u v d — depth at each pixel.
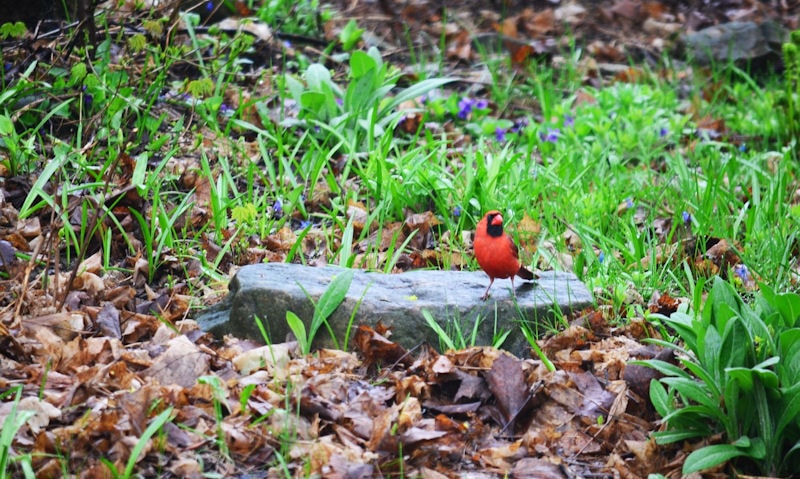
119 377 7.12
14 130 10.45
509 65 17.34
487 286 8.60
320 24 17.31
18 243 9.29
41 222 9.91
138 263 9.21
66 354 7.49
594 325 8.45
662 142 14.49
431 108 14.64
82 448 6.21
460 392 7.38
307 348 7.79
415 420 7.03
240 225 10.12
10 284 8.52
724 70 18.19
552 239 10.57
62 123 11.51
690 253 10.48
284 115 13.41
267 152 12.20
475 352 7.70
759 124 15.48
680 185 12.23
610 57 18.72
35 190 9.10
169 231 9.54
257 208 10.82
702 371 6.61
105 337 7.72
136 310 8.62
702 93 17.52
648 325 8.52
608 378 7.84
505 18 19.72
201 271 9.39
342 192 11.46
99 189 10.16
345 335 7.98
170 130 11.96
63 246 9.44
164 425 6.49
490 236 7.86
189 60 13.07
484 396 7.41
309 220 11.02
